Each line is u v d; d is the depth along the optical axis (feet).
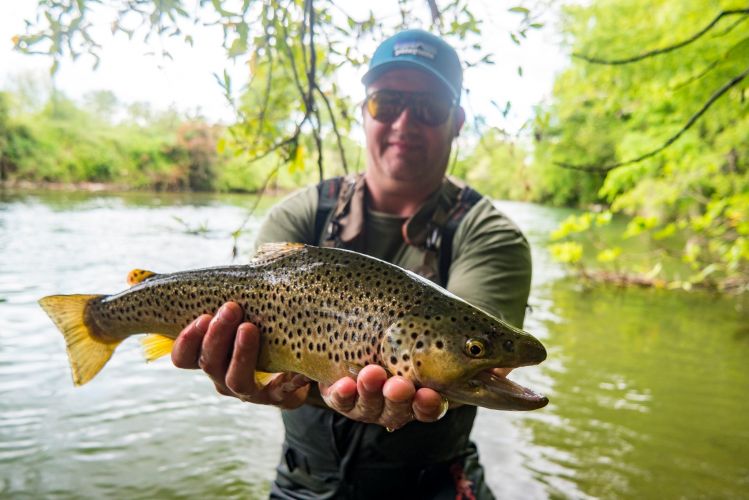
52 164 31.65
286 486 2.58
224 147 3.39
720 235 10.64
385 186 2.58
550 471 4.31
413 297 1.69
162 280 2.08
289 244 1.96
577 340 7.71
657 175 11.00
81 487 3.96
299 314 1.81
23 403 5.16
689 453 4.60
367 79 2.68
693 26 6.89
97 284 9.53
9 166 30.99
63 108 34.50
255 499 3.95
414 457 2.35
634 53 10.09
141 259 11.61
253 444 4.69
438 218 2.51
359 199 2.66
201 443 4.64
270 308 1.85
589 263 15.16
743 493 4.06
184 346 1.80
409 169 2.51
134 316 2.11
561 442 4.76
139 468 4.25
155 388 5.63
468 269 2.34
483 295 2.23
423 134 2.50
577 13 11.61
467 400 1.61
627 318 9.07
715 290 11.48
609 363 6.75
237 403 5.42
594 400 5.64
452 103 2.60
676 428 5.02
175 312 2.03
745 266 12.96
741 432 4.98
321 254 1.86
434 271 2.45
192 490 3.98
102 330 2.19
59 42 2.39
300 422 2.43
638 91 8.93
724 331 8.39
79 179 32.65
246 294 1.89
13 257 11.24
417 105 2.49
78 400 5.28
